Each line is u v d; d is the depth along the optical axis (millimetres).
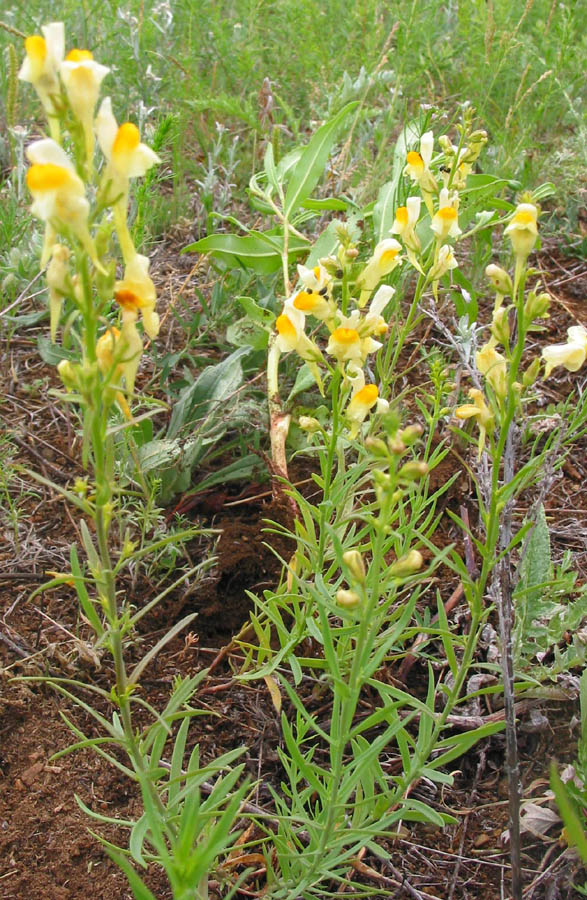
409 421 471
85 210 181
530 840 307
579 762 310
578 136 657
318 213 542
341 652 294
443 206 344
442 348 532
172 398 483
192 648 372
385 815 272
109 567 216
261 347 480
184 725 266
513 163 648
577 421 331
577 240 656
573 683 339
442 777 259
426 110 521
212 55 803
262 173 543
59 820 304
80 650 348
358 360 271
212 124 746
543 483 319
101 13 781
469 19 767
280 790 325
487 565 242
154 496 406
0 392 483
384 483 210
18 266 517
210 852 178
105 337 207
